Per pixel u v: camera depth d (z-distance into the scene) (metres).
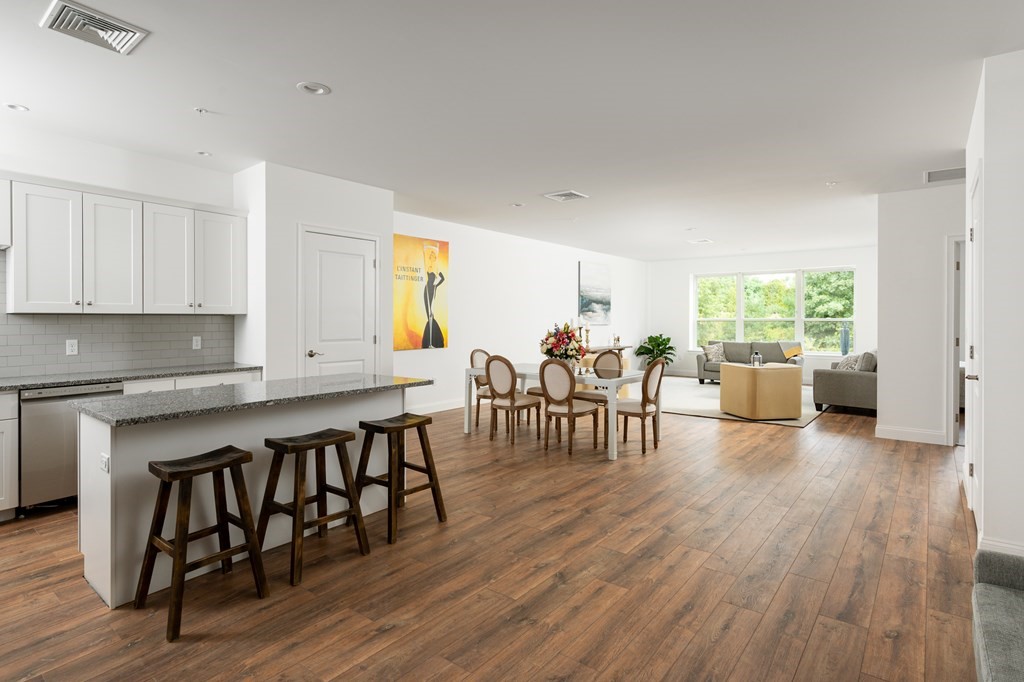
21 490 3.41
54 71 2.94
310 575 2.69
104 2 2.30
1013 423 2.79
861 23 2.46
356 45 2.68
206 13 2.39
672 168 4.75
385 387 3.30
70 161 4.00
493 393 5.65
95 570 2.52
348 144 4.14
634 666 2.00
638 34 2.57
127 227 4.07
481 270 7.95
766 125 3.73
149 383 3.95
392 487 3.08
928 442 5.50
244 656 2.04
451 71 2.96
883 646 2.13
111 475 2.37
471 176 5.02
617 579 2.67
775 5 2.33
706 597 2.50
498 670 1.97
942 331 5.39
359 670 1.97
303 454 2.65
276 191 4.64
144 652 2.06
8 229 3.54
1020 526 2.79
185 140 4.05
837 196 5.76
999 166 2.79
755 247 9.79
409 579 2.66
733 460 4.91
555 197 5.86
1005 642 1.49
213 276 4.55
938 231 5.36
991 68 2.79
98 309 3.94
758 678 1.94
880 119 3.61
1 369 3.76
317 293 4.94
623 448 5.37
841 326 10.20
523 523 3.40
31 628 2.22
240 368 4.45
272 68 2.92
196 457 2.46
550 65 2.89
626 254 10.86
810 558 2.90
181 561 2.17
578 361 6.03
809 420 6.82
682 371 11.86
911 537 3.18
